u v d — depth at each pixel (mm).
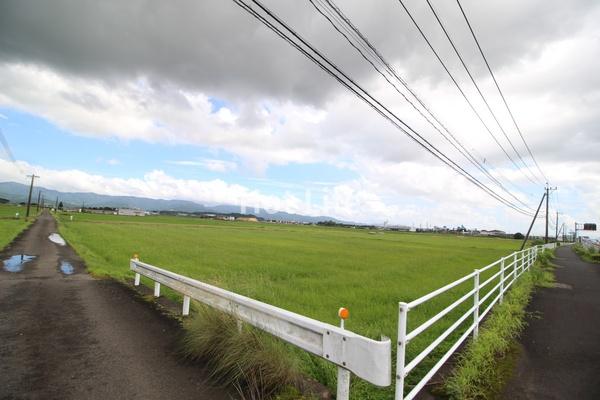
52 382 4211
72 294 8828
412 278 14883
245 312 4934
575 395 4605
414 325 7555
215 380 4340
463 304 9789
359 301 9930
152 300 8305
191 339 5219
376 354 3203
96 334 5891
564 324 8211
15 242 22781
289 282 13125
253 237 45156
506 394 4594
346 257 24047
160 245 25562
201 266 15602
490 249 44062
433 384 4688
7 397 3840
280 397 3924
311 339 3953
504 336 6793
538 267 20438
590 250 36062
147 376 4418
